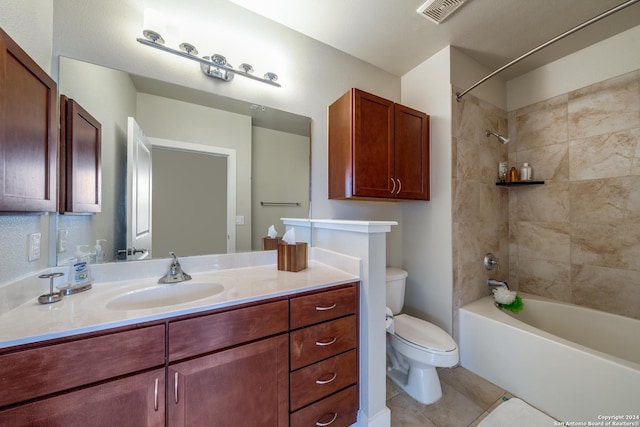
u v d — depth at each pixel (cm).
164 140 131
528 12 159
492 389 161
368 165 167
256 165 158
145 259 125
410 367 161
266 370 99
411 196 190
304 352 109
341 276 130
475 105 210
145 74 126
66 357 69
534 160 222
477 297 206
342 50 193
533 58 207
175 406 82
